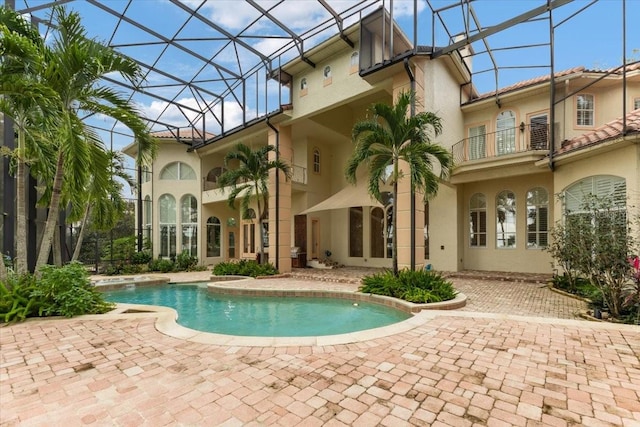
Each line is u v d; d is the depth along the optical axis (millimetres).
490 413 3715
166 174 26516
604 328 7023
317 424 3500
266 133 21219
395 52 16453
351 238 23016
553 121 13734
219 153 27219
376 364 5152
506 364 5109
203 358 5449
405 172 13070
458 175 16891
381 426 3467
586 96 15883
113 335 6785
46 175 10852
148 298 13625
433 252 18812
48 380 4605
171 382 4527
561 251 11008
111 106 8883
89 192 9039
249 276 17000
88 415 3678
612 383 4441
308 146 22844
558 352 5602
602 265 8383
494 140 17688
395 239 11469
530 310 9188
